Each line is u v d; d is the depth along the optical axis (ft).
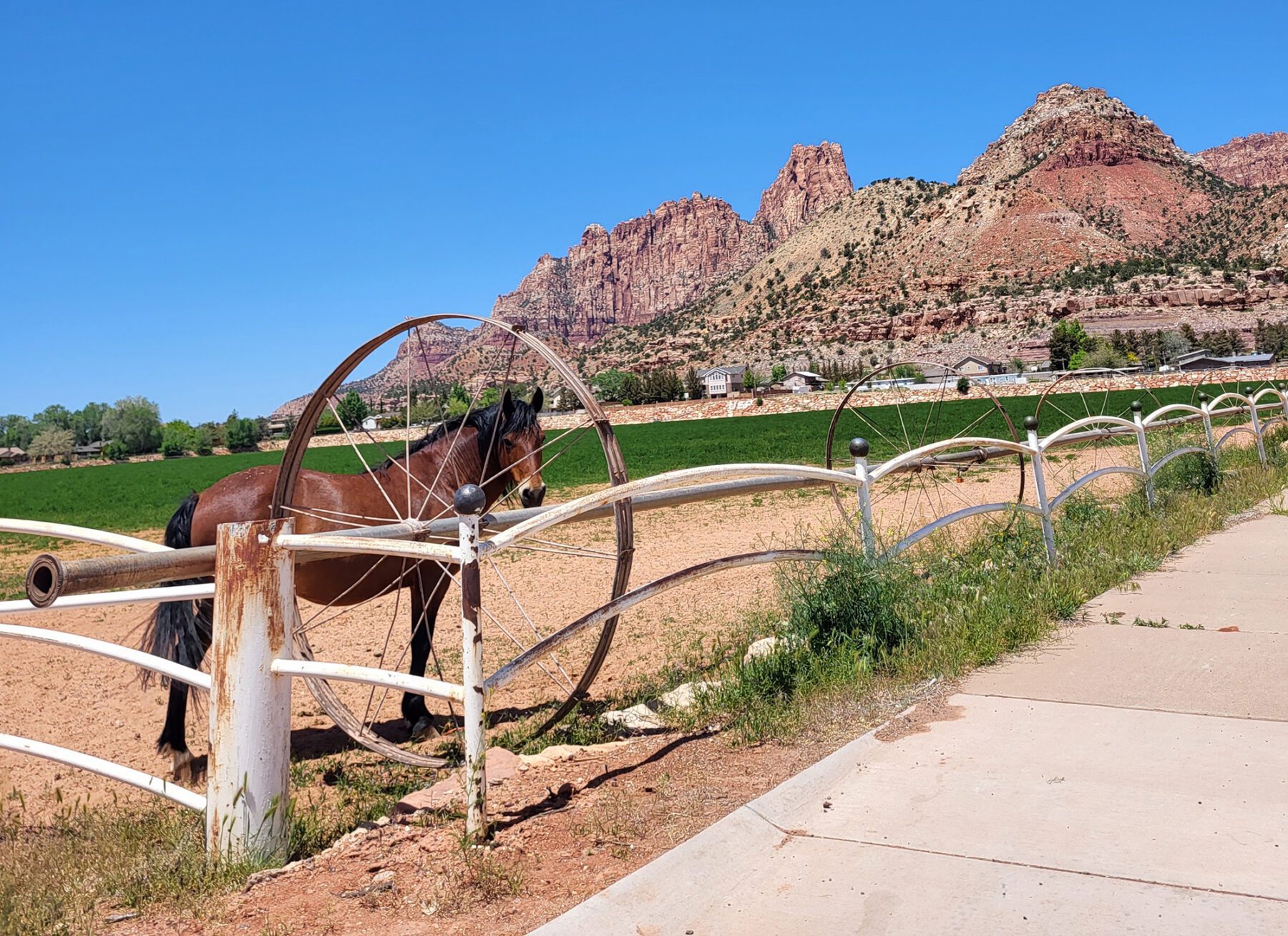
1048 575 22.34
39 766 18.33
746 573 34.47
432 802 12.62
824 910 8.54
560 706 19.15
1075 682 15.06
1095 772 11.32
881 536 20.57
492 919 8.84
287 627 11.30
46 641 12.62
